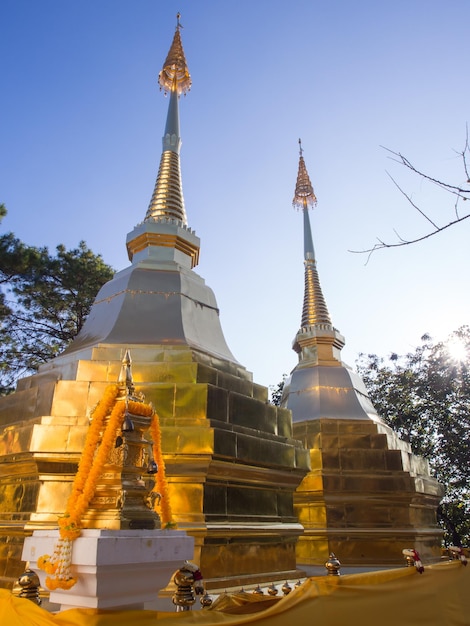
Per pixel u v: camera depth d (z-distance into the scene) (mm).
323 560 16594
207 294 15945
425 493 18391
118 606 5336
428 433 32625
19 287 27406
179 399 10922
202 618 5578
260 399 13578
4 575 9703
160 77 22078
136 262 16438
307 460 13289
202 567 9312
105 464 6172
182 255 16750
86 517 5824
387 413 34031
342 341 24391
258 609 6980
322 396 21297
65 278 27797
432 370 33469
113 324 13695
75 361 11914
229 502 10703
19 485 10570
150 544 5539
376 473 17812
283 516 12305
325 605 6777
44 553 5645
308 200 31250
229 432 10609
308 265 27719
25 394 11977
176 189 18328
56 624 4926
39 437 9859
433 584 8734
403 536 16859
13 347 27500
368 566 16250
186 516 9633
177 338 13336
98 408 6508
